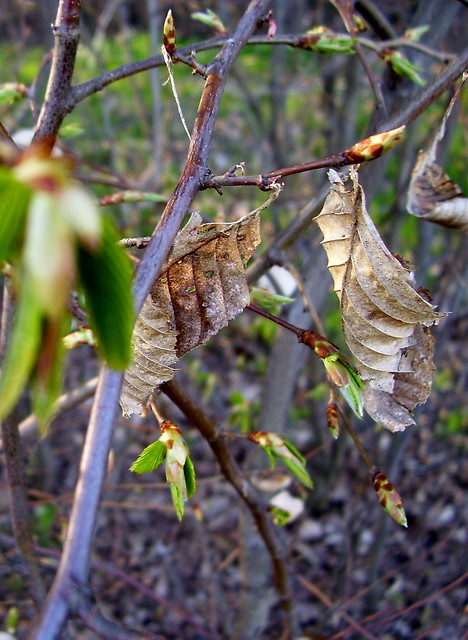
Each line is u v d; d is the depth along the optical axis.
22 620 0.46
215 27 0.29
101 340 0.10
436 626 0.47
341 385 0.19
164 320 0.20
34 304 0.09
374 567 0.53
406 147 0.56
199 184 0.17
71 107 0.22
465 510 0.65
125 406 0.20
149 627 0.53
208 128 0.18
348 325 0.20
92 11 0.71
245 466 0.43
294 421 0.69
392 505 0.20
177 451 0.18
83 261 0.09
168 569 0.54
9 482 0.29
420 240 0.57
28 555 0.31
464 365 0.76
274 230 0.62
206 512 0.61
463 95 0.55
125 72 0.23
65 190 0.09
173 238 0.15
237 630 0.46
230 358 0.81
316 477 0.64
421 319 0.19
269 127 0.82
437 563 0.59
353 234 0.19
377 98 0.27
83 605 0.11
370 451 0.67
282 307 0.38
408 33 0.33
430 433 0.73
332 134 0.65
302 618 0.53
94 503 0.12
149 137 0.73
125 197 0.26
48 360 0.09
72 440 0.68
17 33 0.81
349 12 0.27
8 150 0.09
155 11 0.57
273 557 0.33
